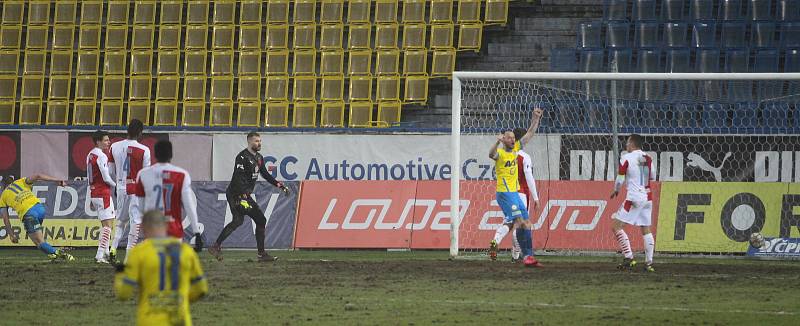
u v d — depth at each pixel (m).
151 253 19.84
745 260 56.12
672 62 80.19
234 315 31.89
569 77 56.19
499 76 56.50
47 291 38.47
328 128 70.06
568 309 33.31
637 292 38.22
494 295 37.19
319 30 86.69
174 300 19.84
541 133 64.75
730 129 65.94
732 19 83.44
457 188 56.12
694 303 34.97
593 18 84.56
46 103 86.38
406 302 35.09
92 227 64.19
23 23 89.38
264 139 68.81
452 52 82.75
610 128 69.88
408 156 67.69
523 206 49.22
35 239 51.91
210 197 63.78
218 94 84.12
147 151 47.56
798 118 69.12
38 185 65.19
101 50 87.44
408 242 61.97
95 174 50.47
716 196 58.56
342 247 62.44
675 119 70.62
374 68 84.62
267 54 85.00
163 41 86.94
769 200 58.16
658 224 58.72
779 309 33.44
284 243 62.94
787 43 81.75
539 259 55.91
